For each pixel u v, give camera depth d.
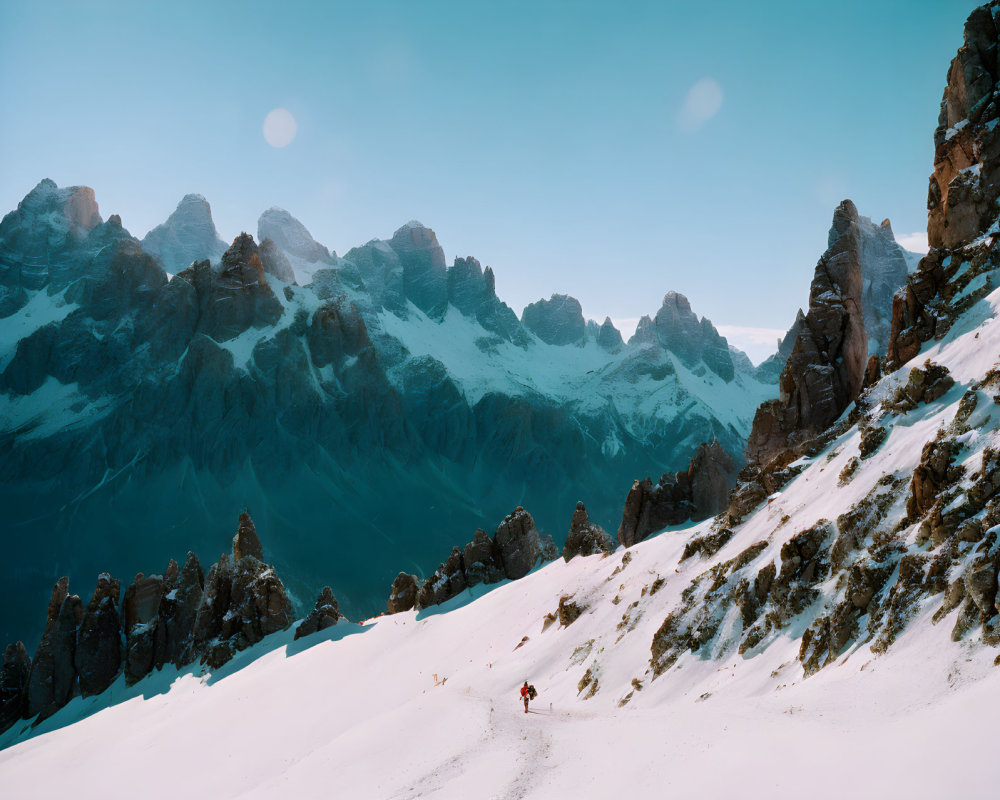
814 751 21.39
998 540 26.34
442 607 92.06
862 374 62.09
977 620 24.91
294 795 35.28
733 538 52.91
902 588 30.20
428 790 28.72
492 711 40.97
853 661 29.95
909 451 39.91
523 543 96.69
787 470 54.00
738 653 40.06
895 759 19.11
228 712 74.69
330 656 83.38
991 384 37.38
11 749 87.06
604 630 57.69
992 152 53.19
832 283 64.06
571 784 25.03
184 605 106.94
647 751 26.00
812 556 39.75
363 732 43.34
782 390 63.53
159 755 68.56
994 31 57.22
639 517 76.56
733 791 20.30
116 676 107.88
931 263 52.75
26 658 115.12
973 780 16.86
